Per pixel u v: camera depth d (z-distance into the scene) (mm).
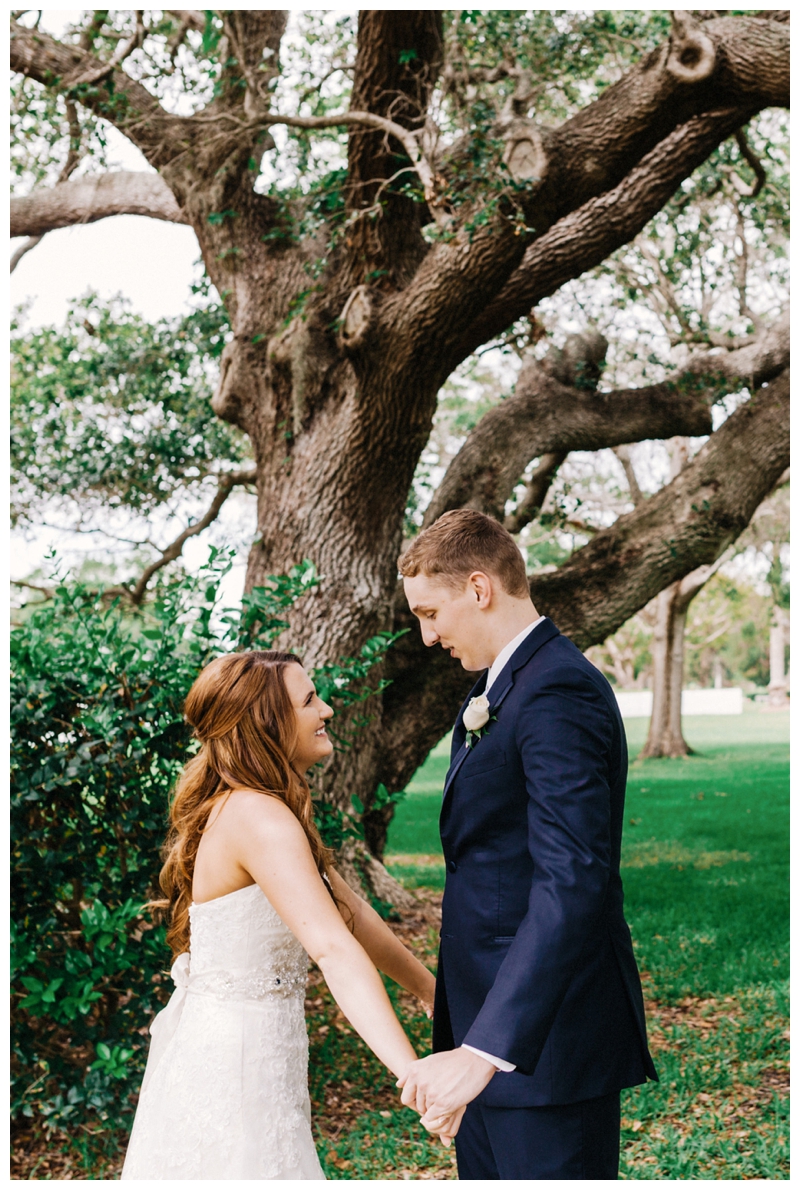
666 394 8789
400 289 6383
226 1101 2139
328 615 6395
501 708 2158
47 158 8930
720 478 8109
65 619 4266
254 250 7586
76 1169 3768
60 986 3873
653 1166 3748
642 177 6355
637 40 7633
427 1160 3871
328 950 2008
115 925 3773
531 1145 2041
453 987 2221
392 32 5781
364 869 7586
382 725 7309
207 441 10297
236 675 2332
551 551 19719
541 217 5637
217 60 7344
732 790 16719
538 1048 1802
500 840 2148
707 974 6332
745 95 5547
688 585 22344
